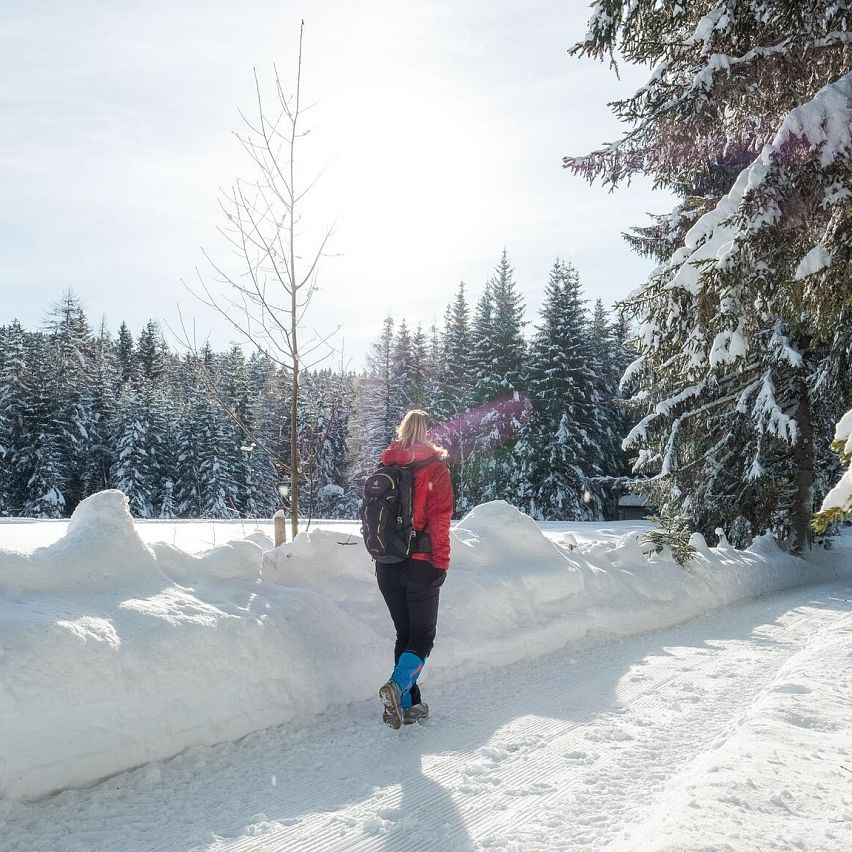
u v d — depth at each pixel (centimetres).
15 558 341
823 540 1598
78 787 299
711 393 1469
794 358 1275
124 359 8219
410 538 413
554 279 4072
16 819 270
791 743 333
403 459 425
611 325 4728
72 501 4822
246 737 369
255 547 478
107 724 311
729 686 495
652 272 1001
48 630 304
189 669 348
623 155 732
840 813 253
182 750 341
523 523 704
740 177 646
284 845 260
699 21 667
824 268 560
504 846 258
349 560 543
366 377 4956
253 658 384
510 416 4169
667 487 1526
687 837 232
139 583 383
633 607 742
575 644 635
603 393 4269
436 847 259
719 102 655
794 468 1505
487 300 4625
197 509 4838
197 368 622
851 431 268
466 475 4219
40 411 4678
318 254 605
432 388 4719
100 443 5066
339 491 4562
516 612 610
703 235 648
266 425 4566
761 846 227
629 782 320
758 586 1087
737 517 1513
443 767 339
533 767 339
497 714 428
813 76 653
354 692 444
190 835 267
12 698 279
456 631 541
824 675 470
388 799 301
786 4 593
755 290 588
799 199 553
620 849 242
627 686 495
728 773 290
